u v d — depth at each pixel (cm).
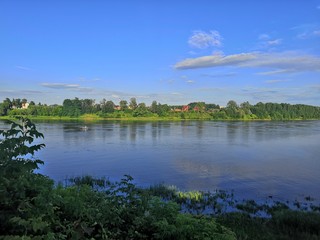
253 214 1511
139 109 17775
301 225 1197
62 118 16075
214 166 3256
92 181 2305
